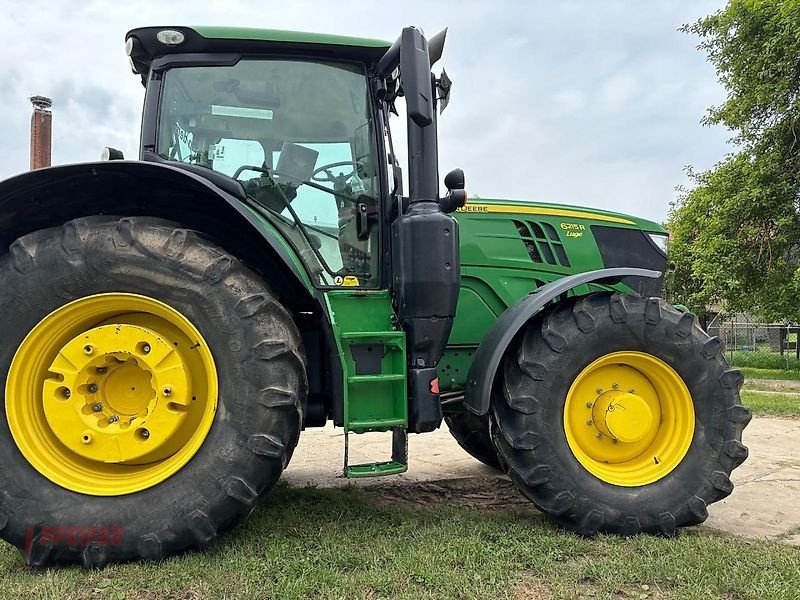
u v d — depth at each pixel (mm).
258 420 2389
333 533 2678
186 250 2453
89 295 2428
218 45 2988
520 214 3615
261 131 3033
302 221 3008
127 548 2291
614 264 3740
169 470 2385
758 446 5059
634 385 2986
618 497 2746
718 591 2148
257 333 2426
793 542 2752
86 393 2402
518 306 2912
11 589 2096
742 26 12352
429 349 2744
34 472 2334
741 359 17984
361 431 2650
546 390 2762
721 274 12711
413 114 2590
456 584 2160
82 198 2607
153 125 2963
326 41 3035
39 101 15328
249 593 2062
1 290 2393
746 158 12641
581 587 2189
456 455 4816
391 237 2973
